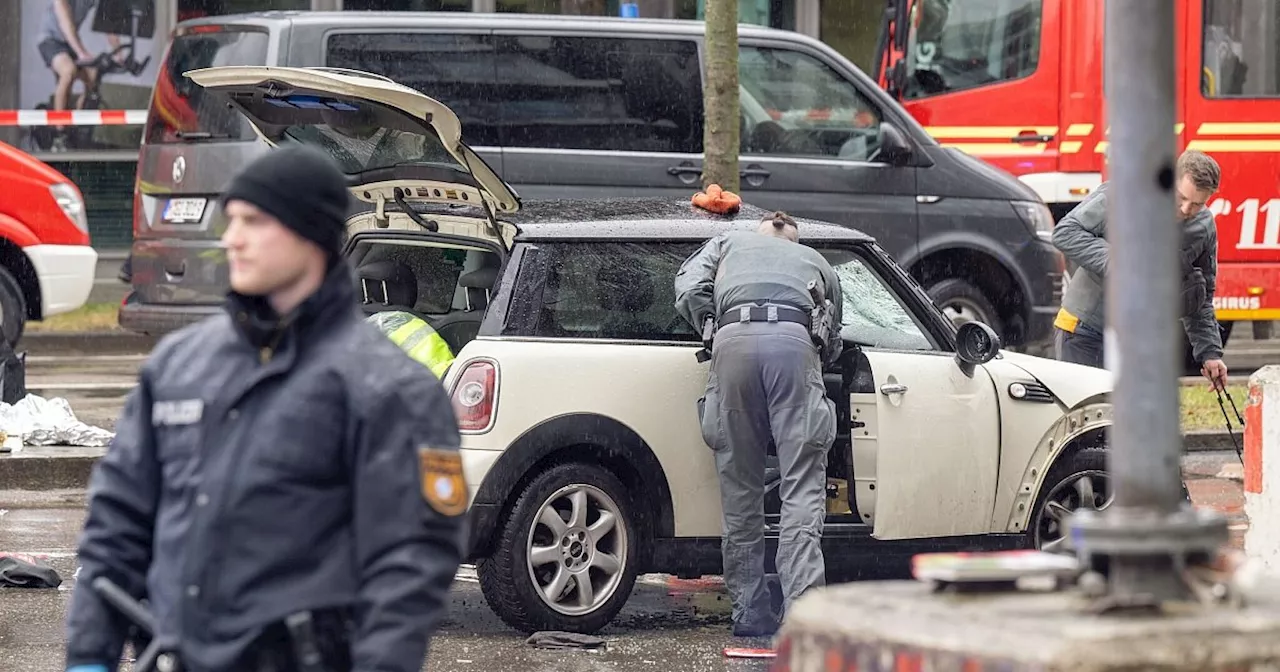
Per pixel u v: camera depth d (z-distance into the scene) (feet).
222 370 42.24
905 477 95.55
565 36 155.22
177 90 159.43
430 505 40.81
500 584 90.12
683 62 157.28
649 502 92.58
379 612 40.32
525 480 90.48
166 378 42.88
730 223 97.66
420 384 41.65
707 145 141.69
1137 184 39.09
